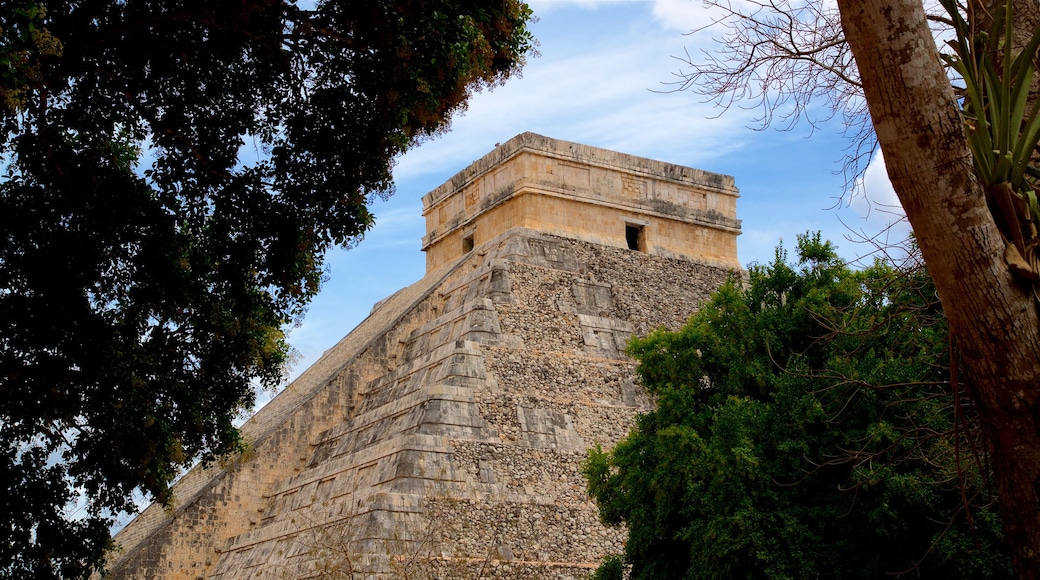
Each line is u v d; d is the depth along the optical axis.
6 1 12.04
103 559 15.77
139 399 15.02
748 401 19.09
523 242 34.25
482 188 37.12
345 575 21.48
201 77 15.41
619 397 32.06
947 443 14.26
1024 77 8.05
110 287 15.62
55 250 14.47
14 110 12.49
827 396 17.92
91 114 15.17
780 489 18.05
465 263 36.25
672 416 20.75
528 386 30.83
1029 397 7.50
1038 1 9.34
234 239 15.80
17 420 14.72
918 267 11.56
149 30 14.78
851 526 17.58
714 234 38.28
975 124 8.15
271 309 16.28
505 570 26.23
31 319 14.27
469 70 14.70
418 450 27.61
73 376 14.66
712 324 21.70
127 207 14.99
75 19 13.95
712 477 18.34
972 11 8.56
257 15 14.59
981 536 16.53
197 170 15.74
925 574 17.41
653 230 36.97
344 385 34.06
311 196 15.61
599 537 28.08
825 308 19.30
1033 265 7.68
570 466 29.34
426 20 14.27
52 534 15.02
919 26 7.69
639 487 20.55
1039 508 7.42
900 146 7.71
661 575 20.19
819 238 21.70
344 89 15.31
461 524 26.59
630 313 34.66
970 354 7.74
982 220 7.62
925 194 7.67
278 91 15.69
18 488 14.80
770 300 21.67
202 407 16.41
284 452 32.62
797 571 17.30
